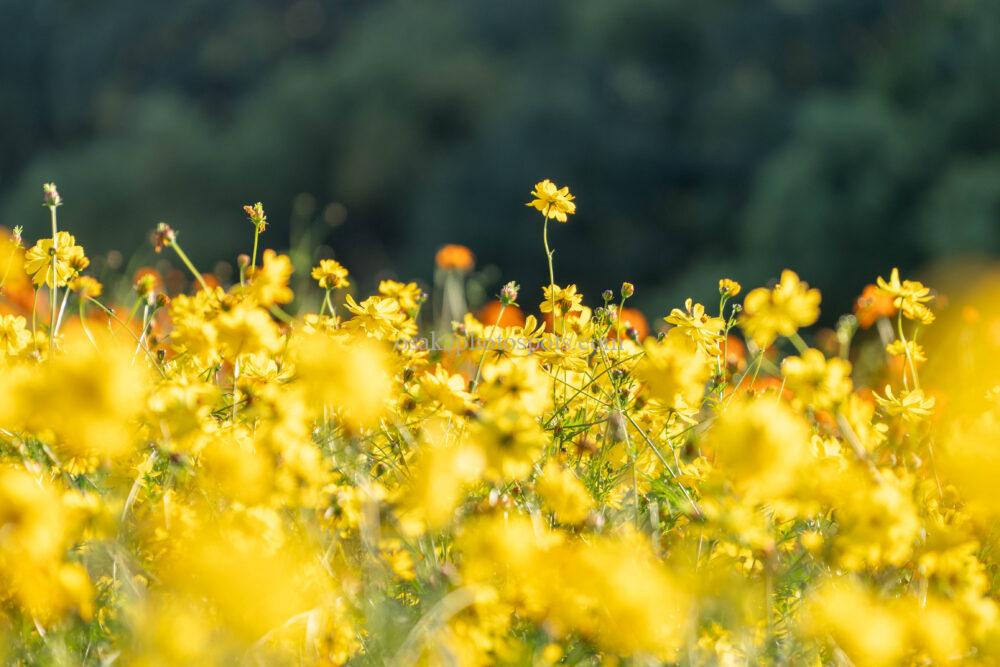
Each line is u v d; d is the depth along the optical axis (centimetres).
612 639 274
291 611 273
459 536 286
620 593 272
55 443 288
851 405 303
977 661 280
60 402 269
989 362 339
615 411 304
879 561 289
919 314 331
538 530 284
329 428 305
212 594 270
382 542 288
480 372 314
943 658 278
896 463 314
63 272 319
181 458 285
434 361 316
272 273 330
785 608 289
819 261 1529
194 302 327
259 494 283
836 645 278
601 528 291
